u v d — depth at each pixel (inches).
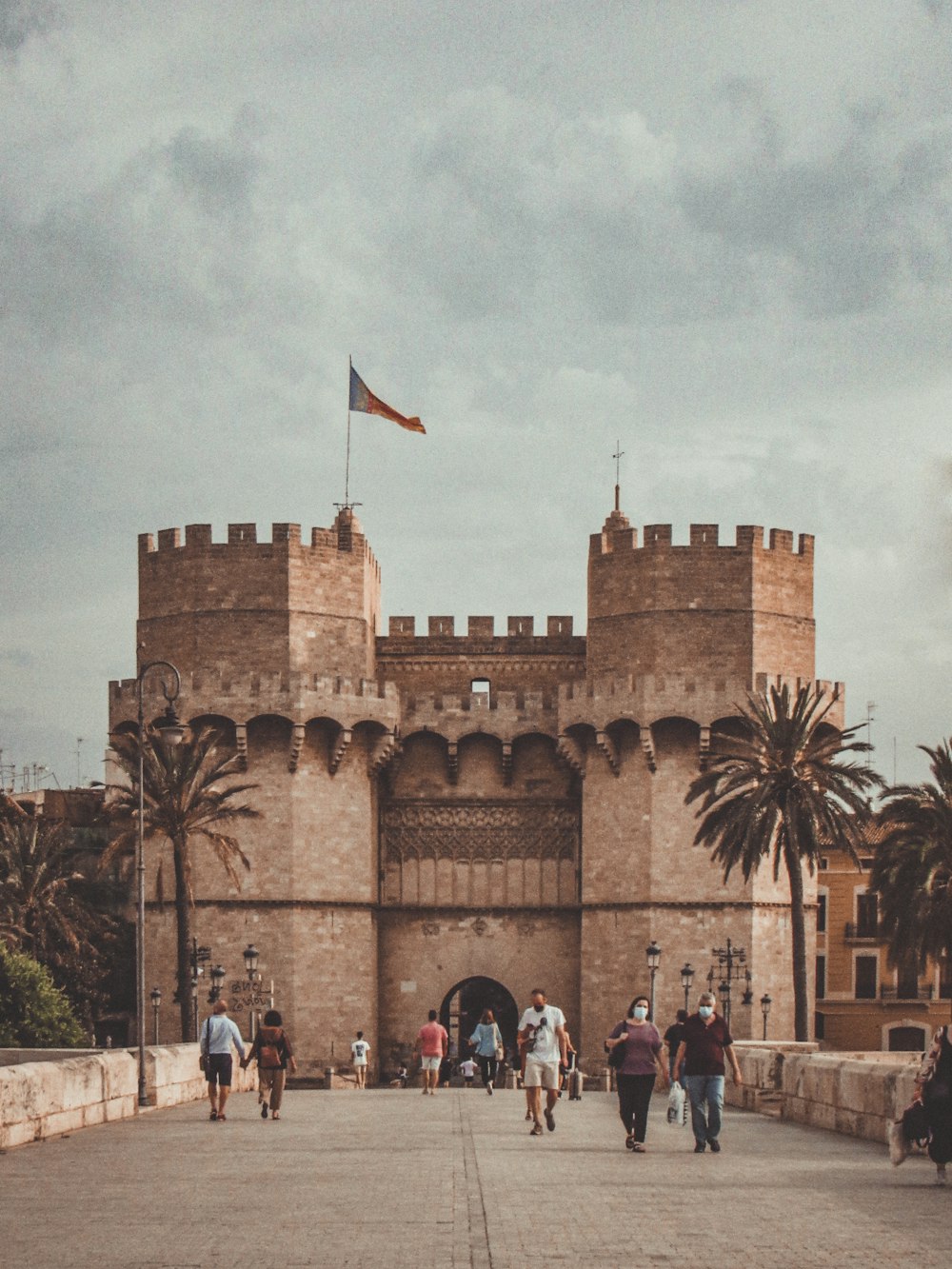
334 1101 1978.3
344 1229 839.1
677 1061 1285.7
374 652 3821.4
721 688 3464.6
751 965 3427.7
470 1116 1679.4
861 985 4084.6
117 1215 892.6
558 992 3700.8
